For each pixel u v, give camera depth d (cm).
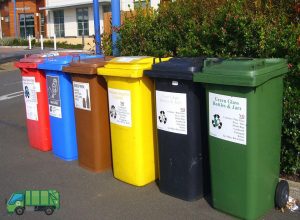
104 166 552
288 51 454
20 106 1045
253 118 372
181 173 448
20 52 2936
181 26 578
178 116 436
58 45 3553
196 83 420
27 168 578
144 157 490
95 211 441
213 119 402
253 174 385
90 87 522
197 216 418
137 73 457
